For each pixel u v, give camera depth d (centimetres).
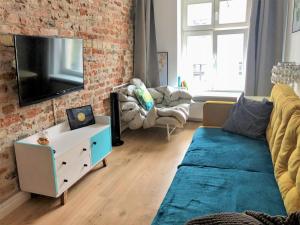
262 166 188
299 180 125
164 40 454
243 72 452
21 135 225
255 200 144
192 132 404
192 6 458
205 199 146
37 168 213
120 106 372
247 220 71
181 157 312
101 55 344
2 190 209
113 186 249
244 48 442
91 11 316
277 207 138
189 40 473
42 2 238
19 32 216
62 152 218
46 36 234
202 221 75
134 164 296
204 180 168
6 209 210
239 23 436
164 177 265
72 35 283
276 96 233
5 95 207
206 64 471
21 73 205
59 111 270
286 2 363
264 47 381
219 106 282
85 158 249
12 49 210
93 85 330
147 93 408
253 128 244
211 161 198
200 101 438
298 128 147
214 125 287
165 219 130
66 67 261
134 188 245
